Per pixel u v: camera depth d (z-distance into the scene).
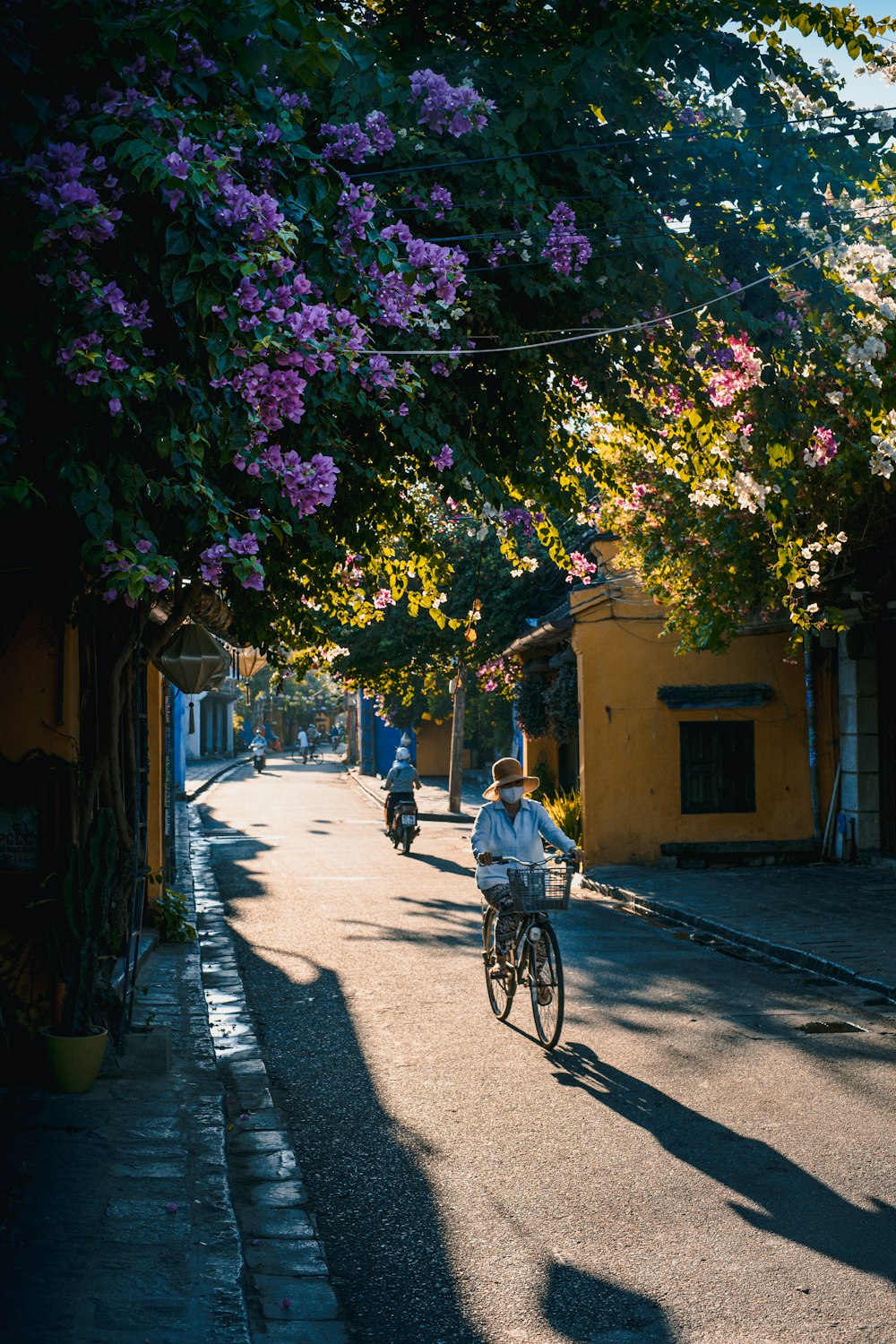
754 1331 3.89
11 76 4.20
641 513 14.38
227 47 4.43
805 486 11.62
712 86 6.38
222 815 29.06
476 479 7.05
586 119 6.84
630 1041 7.64
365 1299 4.18
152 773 12.05
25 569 6.57
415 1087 6.72
